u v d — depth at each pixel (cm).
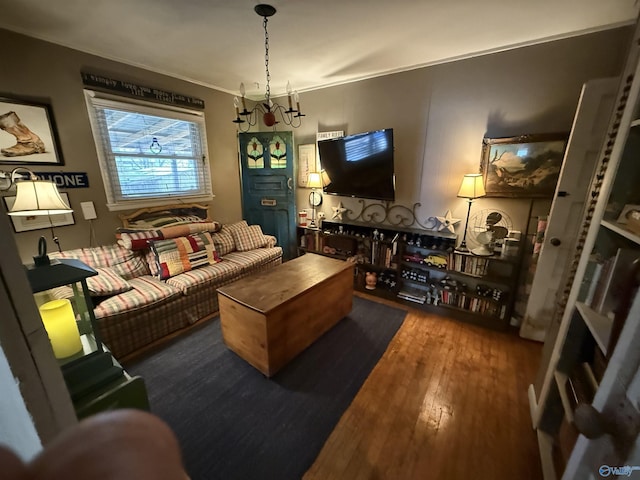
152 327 220
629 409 66
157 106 279
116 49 227
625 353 70
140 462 22
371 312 275
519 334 238
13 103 197
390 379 187
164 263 249
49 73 212
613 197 113
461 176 257
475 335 238
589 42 192
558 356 135
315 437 147
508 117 227
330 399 170
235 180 372
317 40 209
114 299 205
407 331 243
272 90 343
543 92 211
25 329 56
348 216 342
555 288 213
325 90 322
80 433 24
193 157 321
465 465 133
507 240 238
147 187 287
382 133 262
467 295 257
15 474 22
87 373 93
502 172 232
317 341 227
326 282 221
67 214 232
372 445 142
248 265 293
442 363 203
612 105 163
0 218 51
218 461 135
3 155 197
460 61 239
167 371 192
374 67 266
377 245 305
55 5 165
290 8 167
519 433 149
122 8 168
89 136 238
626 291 88
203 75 289
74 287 95
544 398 143
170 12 172
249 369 195
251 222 388
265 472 130
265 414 160
